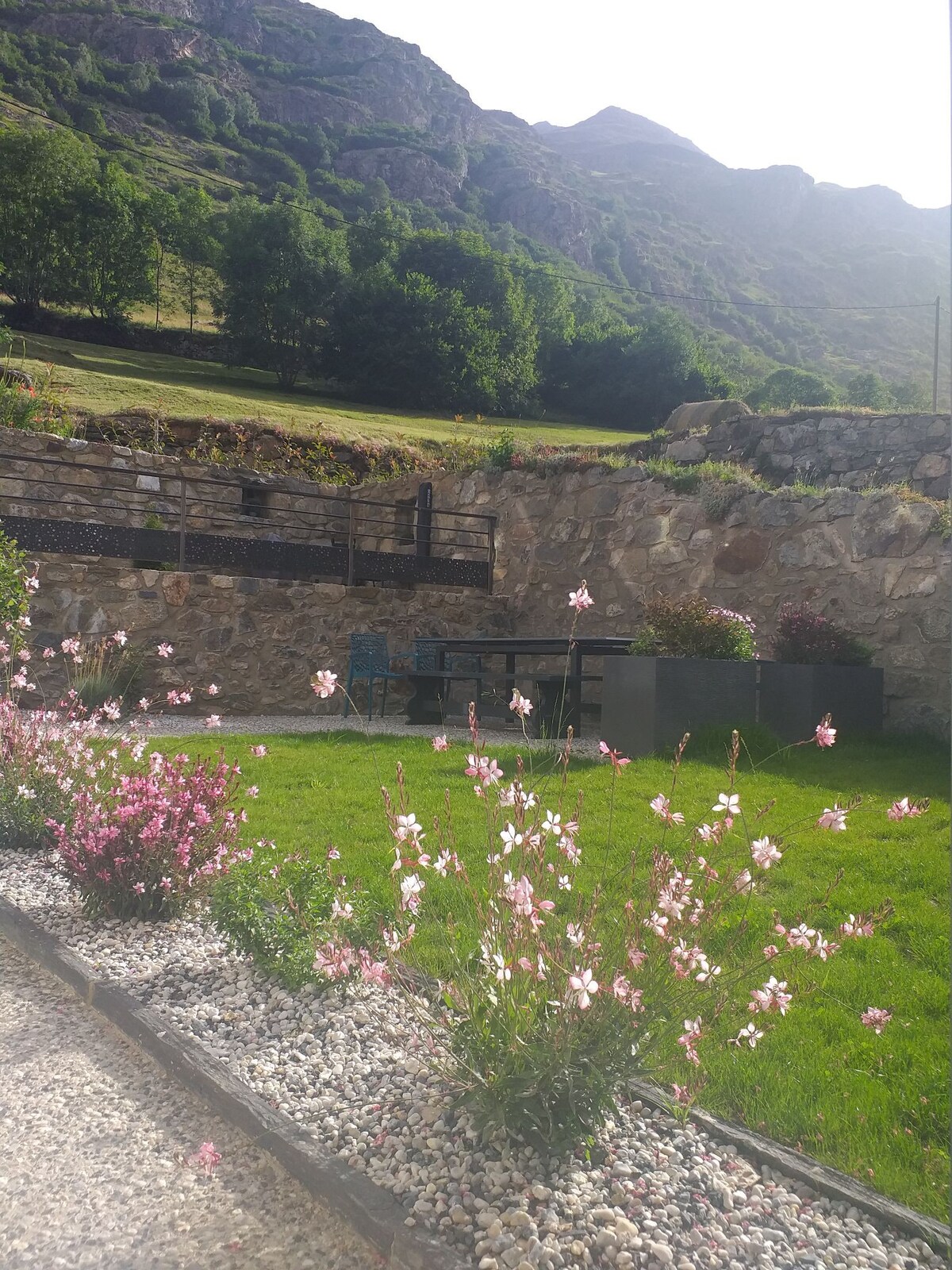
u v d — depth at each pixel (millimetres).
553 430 46594
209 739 8031
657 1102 2453
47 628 9539
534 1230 1911
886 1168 2203
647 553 10828
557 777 6219
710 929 2576
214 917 3498
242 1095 2502
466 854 4570
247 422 17984
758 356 153500
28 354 40844
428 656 10438
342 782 6328
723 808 2527
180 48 160375
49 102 122375
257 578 11820
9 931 3844
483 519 12914
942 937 3580
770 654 9547
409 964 3297
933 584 8398
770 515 9711
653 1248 1863
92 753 5152
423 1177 2119
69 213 55500
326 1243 2010
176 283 65750
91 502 11977
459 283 59719
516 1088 2197
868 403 82500
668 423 17172
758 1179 2156
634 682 7391
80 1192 2188
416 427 38375
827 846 4770
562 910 3629
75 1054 2881
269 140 154125
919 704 8438
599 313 80938
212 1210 2125
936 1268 1848
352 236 61906
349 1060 2729
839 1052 2775
